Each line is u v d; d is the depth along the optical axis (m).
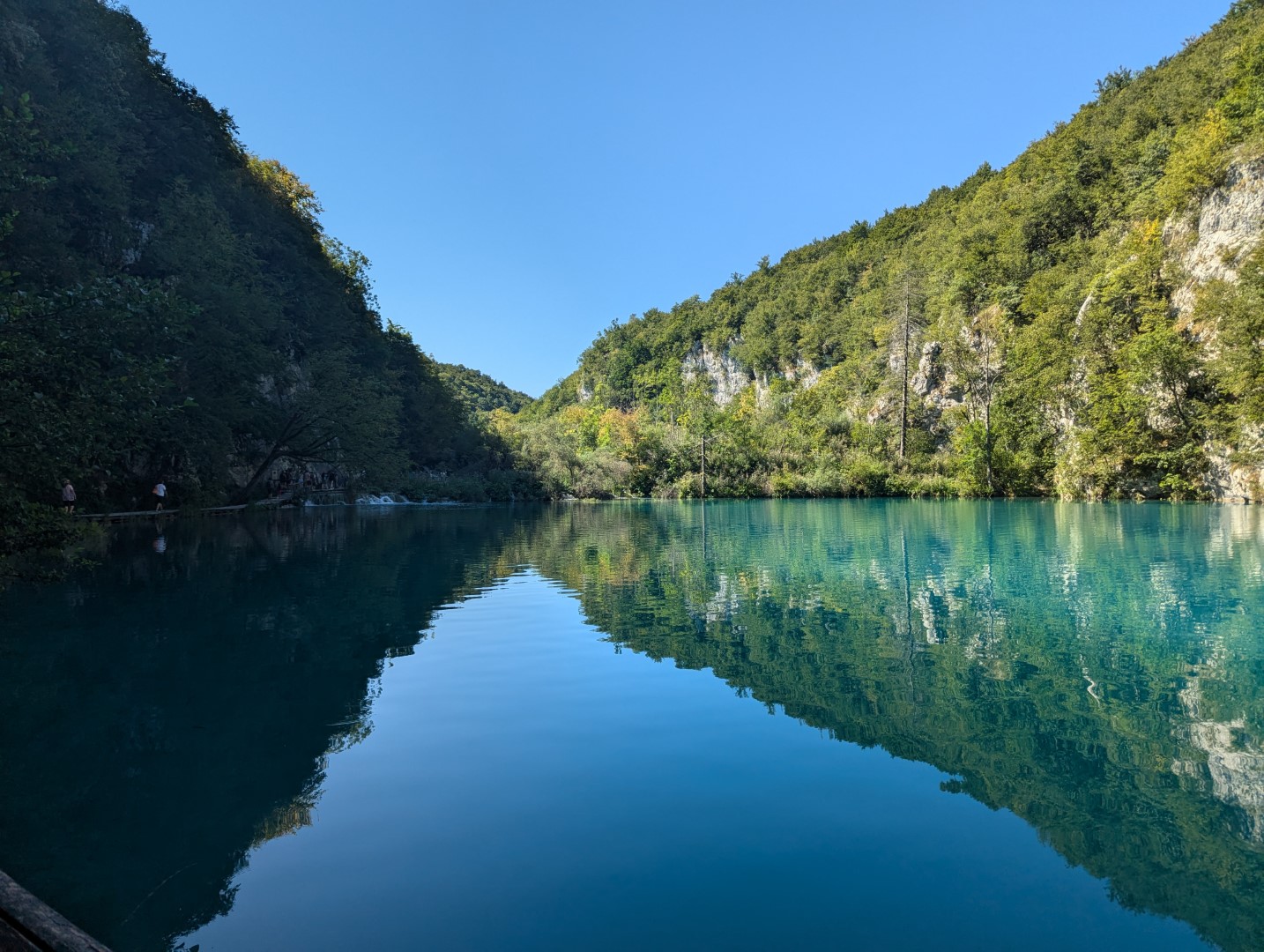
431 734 4.57
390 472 35.03
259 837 3.31
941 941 2.44
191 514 24.72
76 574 11.24
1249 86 41.50
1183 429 34.69
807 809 3.48
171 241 27.31
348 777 3.94
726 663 6.20
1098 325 40.16
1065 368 42.72
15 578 9.88
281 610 8.60
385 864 3.05
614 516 29.23
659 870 2.96
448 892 2.82
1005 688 5.42
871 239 116.00
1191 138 44.78
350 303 53.03
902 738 4.45
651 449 54.59
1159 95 61.66
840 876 2.88
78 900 2.87
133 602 9.02
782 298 120.06
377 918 2.67
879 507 35.03
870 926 2.53
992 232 68.12
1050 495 43.25
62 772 4.07
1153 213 44.81
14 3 21.48
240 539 17.61
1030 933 2.49
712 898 2.75
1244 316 30.30
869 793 3.65
